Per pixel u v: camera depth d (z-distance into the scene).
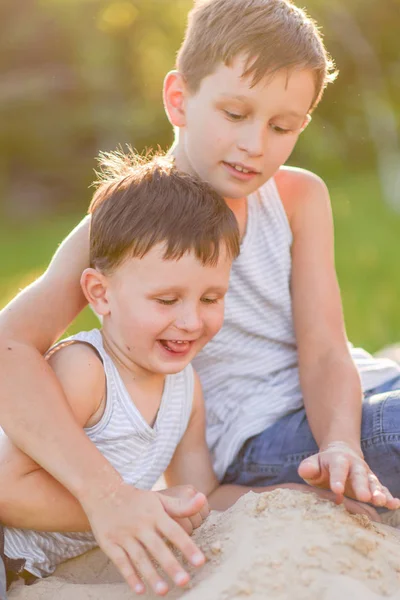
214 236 2.18
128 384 2.30
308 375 2.65
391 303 7.67
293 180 2.80
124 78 15.53
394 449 2.46
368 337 6.70
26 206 15.55
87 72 15.35
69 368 2.21
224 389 2.75
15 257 11.82
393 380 2.77
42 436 2.06
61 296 2.39
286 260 2.75
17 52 15.61
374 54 14.29
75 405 2.20
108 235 2.21
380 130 14.43
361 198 13.38
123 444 2.30
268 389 2.72
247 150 2.39
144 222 2.17
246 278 2.70
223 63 2.38
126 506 1.95
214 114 2.42
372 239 10.77
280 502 2.05
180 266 2.14
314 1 13.59
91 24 14.77
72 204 15.82
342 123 15.32
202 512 2.21
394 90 14.49
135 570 2.03
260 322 2.75
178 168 2.60
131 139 15.57
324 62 2.48
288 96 2.38
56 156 16.05
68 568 2.27
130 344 2.23
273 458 2.64
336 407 2.50
